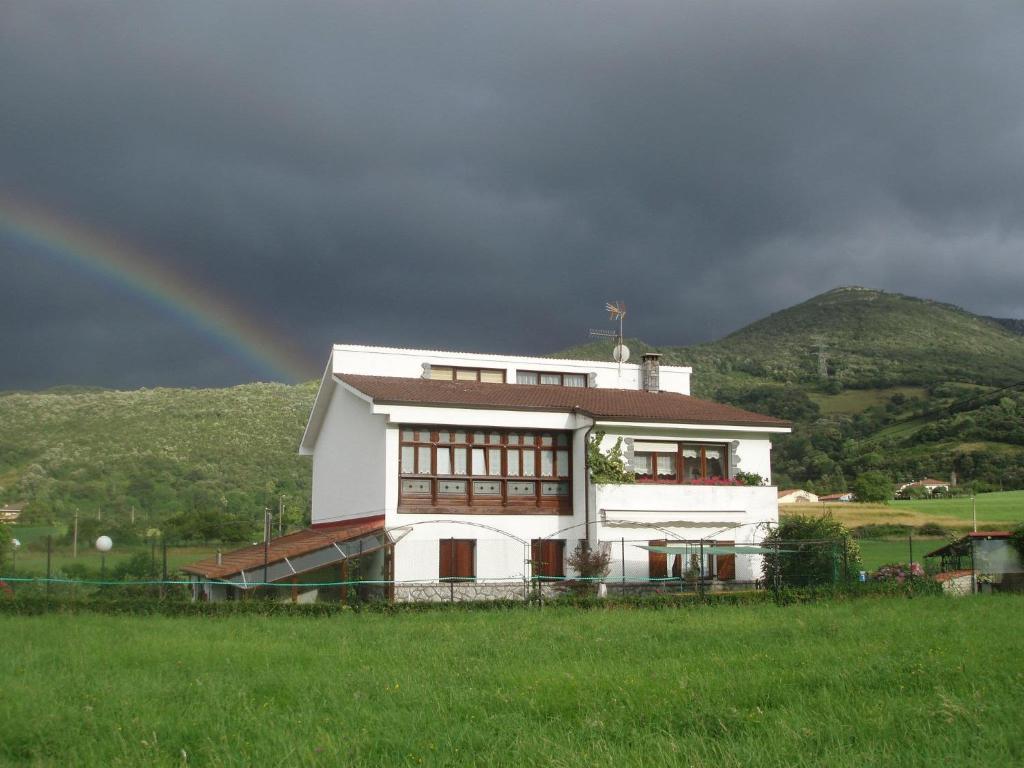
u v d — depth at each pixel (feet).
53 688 43.80
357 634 67.62
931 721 34.86
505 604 91.25
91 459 304.50
